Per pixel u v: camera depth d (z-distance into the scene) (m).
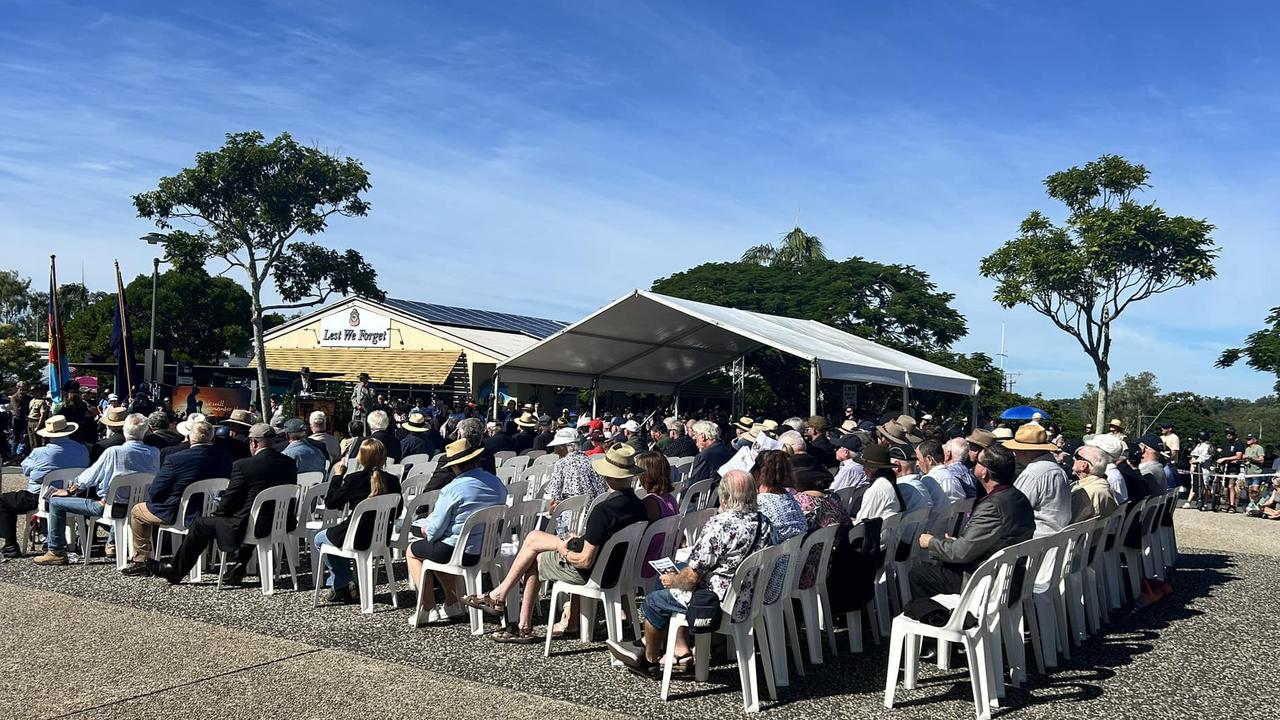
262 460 7.88
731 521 5.43
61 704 5.04
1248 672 6.35
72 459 9.33
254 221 24.39
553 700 5.37
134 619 6.82
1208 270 25.14
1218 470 19.64
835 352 19.48
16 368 34.78
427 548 6.98
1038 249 26.97
